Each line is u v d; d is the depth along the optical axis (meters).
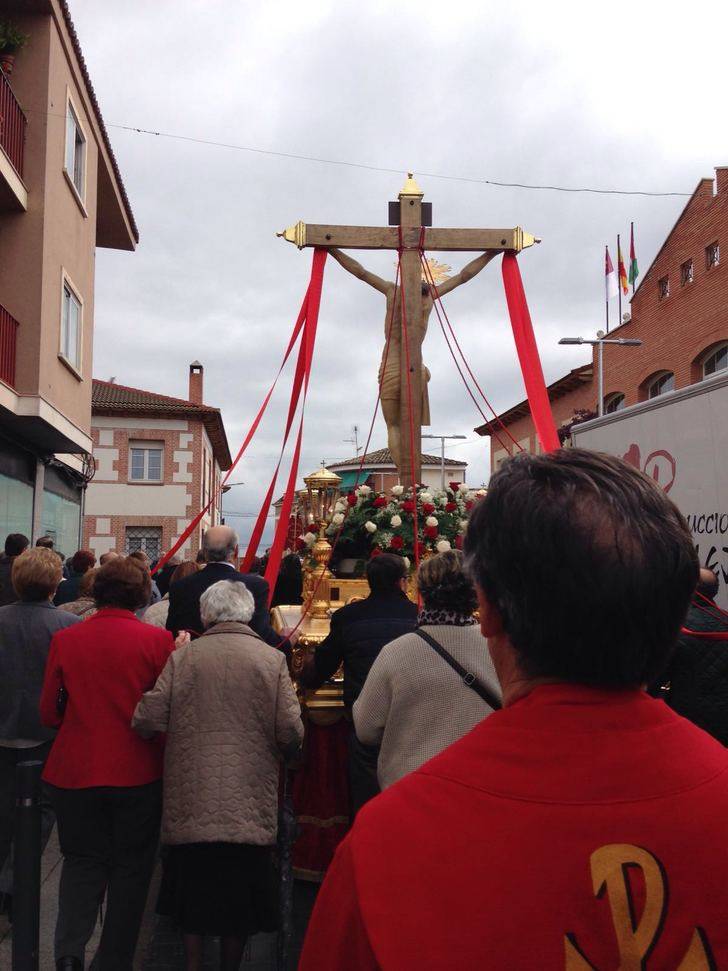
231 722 3.39
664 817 0.84
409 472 6.12
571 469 1.01
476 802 0.88
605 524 0.94
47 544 7.92
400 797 0.92
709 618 4.23
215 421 32.03
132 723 3.49
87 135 15.41
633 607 0.92
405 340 6.17
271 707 3.45
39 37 12.75
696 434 5.37
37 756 4.38
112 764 3.51
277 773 3.51
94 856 3.54
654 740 0.90
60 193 13.45
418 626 3.07
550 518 0.95
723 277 18.06
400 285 6.21
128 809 3.53
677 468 5.62
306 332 6.11
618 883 0.81
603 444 6.89
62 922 3.44
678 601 0.96
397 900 0.84
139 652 3.66
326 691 4.62
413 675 2.92
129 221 19.30
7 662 4.37
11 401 11.88
